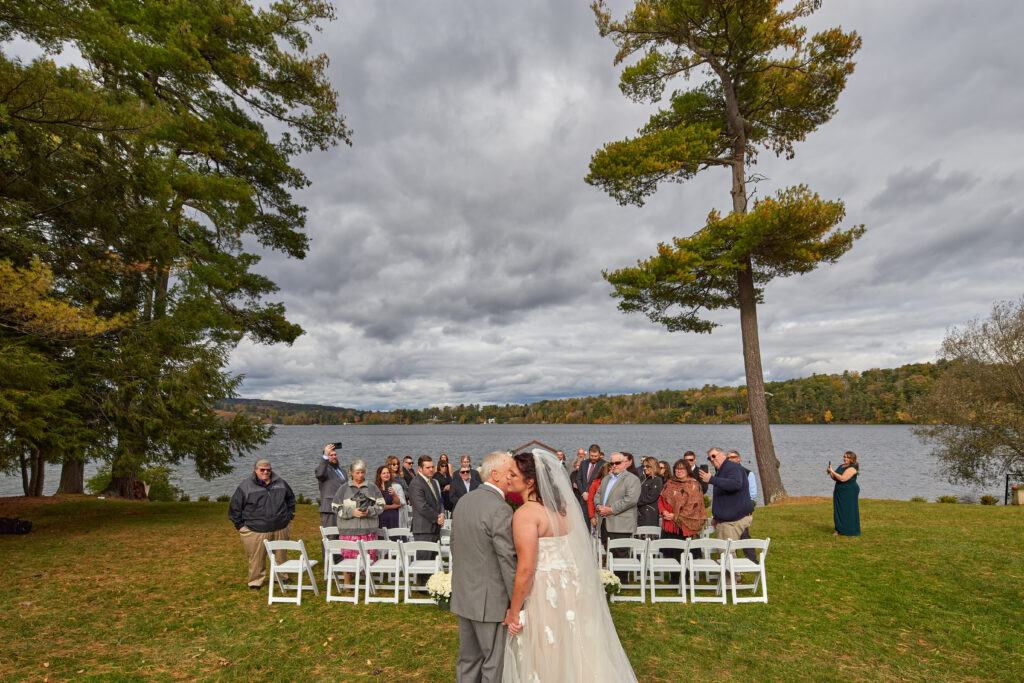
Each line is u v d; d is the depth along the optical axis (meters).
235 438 14.99
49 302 9.95
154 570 8.27
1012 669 4.64
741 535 7.61
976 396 22.39
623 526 7.52
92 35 10.77
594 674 3.37
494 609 3.48
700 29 16.91
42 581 7.52
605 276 17.25
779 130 18.69
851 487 10.11
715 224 15.76
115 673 4.57
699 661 4.83
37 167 10.53
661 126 18.81
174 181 13.61
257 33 15.63
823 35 16.11
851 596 6.58
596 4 17.31
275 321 18.28
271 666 4.77
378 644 5.27
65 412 11.38
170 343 13.41
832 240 16.34
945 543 8.98
